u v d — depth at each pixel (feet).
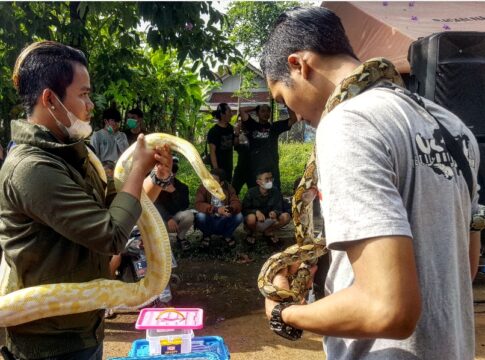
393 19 23.03
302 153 60.08
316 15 5.19
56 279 6.77
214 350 9.51
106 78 26.50
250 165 30.50
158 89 36.17
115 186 8.02
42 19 22.88
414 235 4.42
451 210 4.57
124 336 15.46
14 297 6.48
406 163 4.42
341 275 4.99
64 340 6.91
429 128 4.70
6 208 6.66
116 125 26.00
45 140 6.68
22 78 6.90
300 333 4.99
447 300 4.44
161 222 7.63
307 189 5.69
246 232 27.68
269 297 5.14
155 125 41.86
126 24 24.45
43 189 6.31
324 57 5.10
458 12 24.75
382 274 3.88
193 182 44.88
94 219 6.44
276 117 53.31
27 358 6.85
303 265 5.87
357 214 4.02
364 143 4.25
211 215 24.90
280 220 26.12
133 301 7.18
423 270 4.41
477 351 13.82
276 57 5.34
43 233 6.66
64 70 6.81
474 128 17.92
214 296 19.17
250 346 14.40
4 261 7.18
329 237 4.21
